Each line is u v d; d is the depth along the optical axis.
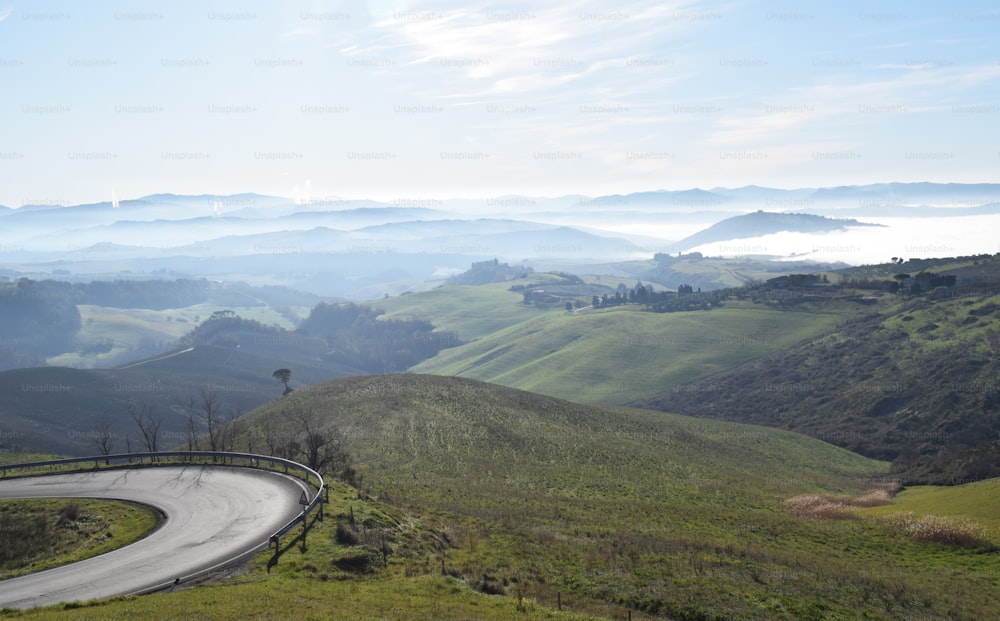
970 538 41.12
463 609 23.36
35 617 21.28
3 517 37.78
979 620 28.50
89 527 35.44
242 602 22.28
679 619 26.25
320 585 24.94
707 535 41.41
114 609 21.97
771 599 28.27
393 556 29.47
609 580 29.59
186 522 34.47
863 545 41.62
